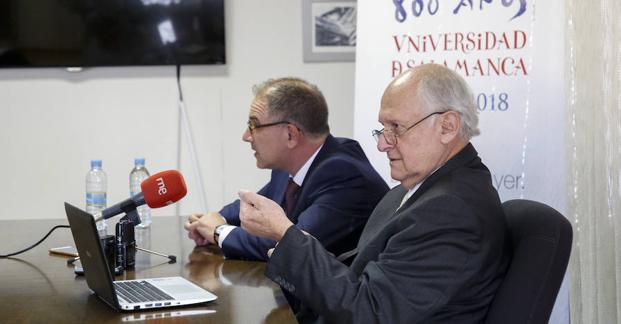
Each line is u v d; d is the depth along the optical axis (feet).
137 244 7.89
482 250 4.95
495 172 9.27
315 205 7.27
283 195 8.35
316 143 7.75
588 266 8.43
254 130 7.72
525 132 9.18
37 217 13.85
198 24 13.42
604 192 7.94
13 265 6.80
